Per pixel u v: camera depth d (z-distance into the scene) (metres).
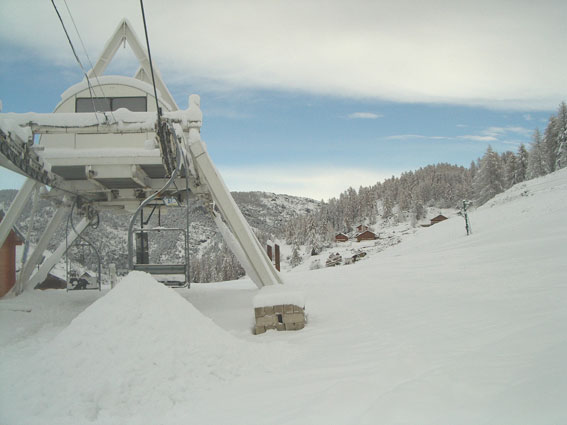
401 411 3.38
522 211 37.03
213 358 5.00
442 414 3.25
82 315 5.23
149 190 13.66
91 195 14.30
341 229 142.88
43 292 13.30
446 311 7.10
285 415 3.65
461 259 16.08
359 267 19.69
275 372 4.99
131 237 7.79
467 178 159.25
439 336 5.57
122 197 14.12
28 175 10.38
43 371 4.55
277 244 17.42
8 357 6.16
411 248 41.16
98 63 13.36
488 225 37.62
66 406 4.12
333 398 3.87
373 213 147.75
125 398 4.23
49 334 8.09
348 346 5.73
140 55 13.36
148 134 12.03
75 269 13.19
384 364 4.68
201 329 5.36
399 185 168.25
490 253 16.12
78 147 11.98
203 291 14.27
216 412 3.95
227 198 10.46
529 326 5.34
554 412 3.02
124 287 5.58
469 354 4.59
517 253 14.45
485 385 3.68
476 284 9.43
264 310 7.35
